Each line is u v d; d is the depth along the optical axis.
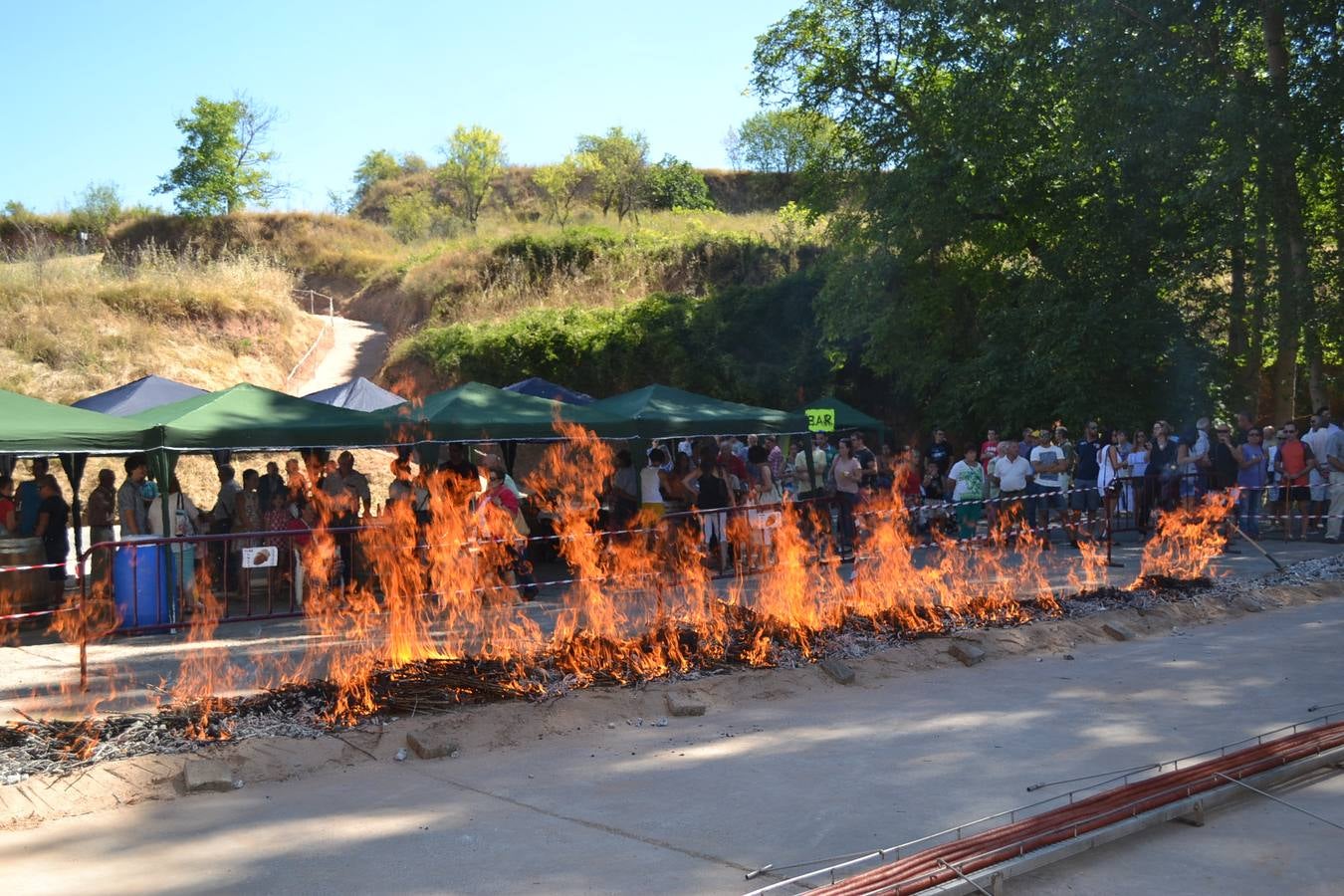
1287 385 22.03
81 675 7.96
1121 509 17.62
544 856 4.73
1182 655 9.03
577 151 57.06
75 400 27.27
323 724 6.63
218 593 13.23
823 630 9.10
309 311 44.47
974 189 25.44
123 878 4.57
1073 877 4.44
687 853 4.74
